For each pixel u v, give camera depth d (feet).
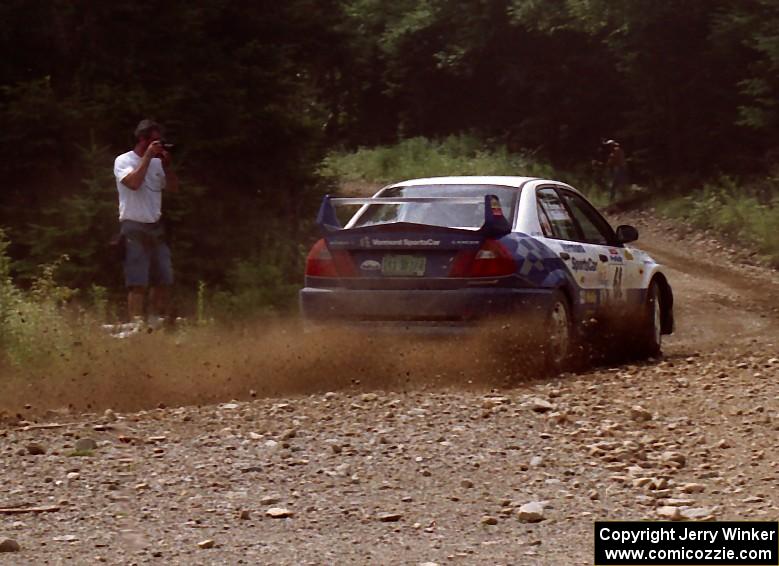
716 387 46.98
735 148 185.26
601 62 233.96
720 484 31.71
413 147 257.55
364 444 35.88
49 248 74.23
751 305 91.50
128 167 60.34
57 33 82.07
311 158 93.86
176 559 25.07
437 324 49.39
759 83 161.27
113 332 56.18
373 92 305.32
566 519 28.37
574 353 53.11
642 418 40.14
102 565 24.66
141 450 35.40
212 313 71.51
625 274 59.06
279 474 32.55
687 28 187.42
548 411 41.24
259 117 88.43
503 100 271.90
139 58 83.56
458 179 55.01
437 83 291.99
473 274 49.06
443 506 29.50
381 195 54.75
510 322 48.93
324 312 50.88
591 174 226.99
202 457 34.42
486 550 25.82
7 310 52.75
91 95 79.71
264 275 77.00
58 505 29.40
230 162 89.61
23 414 41.68
